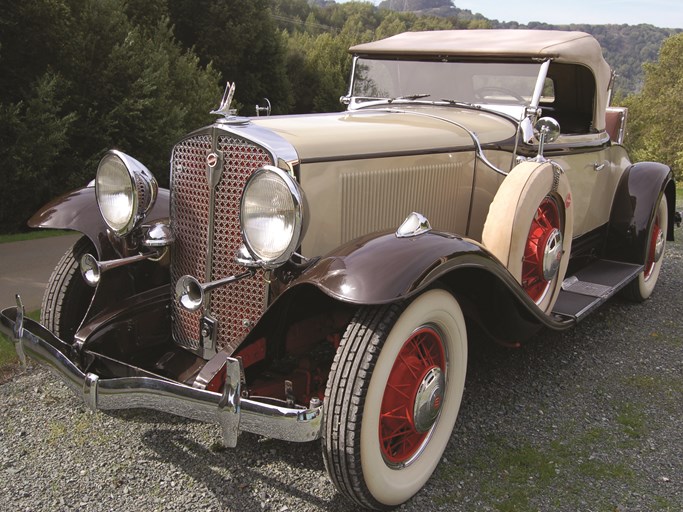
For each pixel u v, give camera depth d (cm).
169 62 1459
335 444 212
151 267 299
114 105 1146
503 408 318
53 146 939
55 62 1065
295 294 243
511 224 293
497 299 276
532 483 255
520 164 317
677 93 3691
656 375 364
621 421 308
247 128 251
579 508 240
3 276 535
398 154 292
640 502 244
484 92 377
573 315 338
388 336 216
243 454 271
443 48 378
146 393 227
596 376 360
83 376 238
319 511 235
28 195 947
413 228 239
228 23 2256
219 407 211
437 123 337
